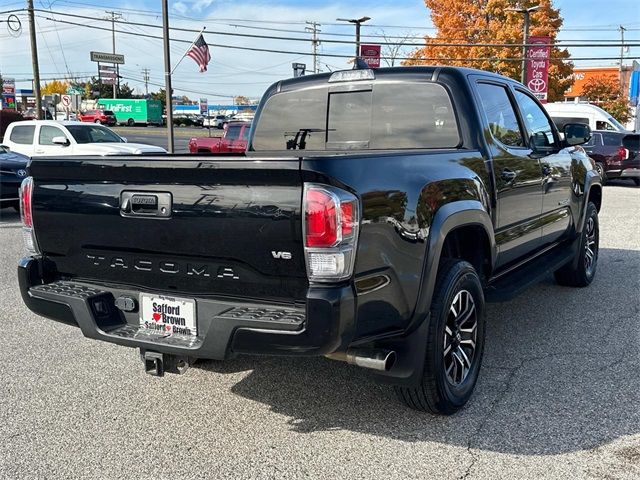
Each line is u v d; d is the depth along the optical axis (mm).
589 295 6434
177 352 3162
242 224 2941
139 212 3213
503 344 4965
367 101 4672
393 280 3162
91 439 3498
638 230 10492
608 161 18422
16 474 3133
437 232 3424
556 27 37312
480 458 3242
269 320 2922
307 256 2826
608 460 3205
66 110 33906
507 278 4895
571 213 6062
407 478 3070
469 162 4023
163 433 3564
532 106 5480
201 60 22797
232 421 3709
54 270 3689
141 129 67938
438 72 4398
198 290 3215
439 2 39156
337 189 2814
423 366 3432
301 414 3785
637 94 33562
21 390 4148
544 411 3771
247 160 2850
